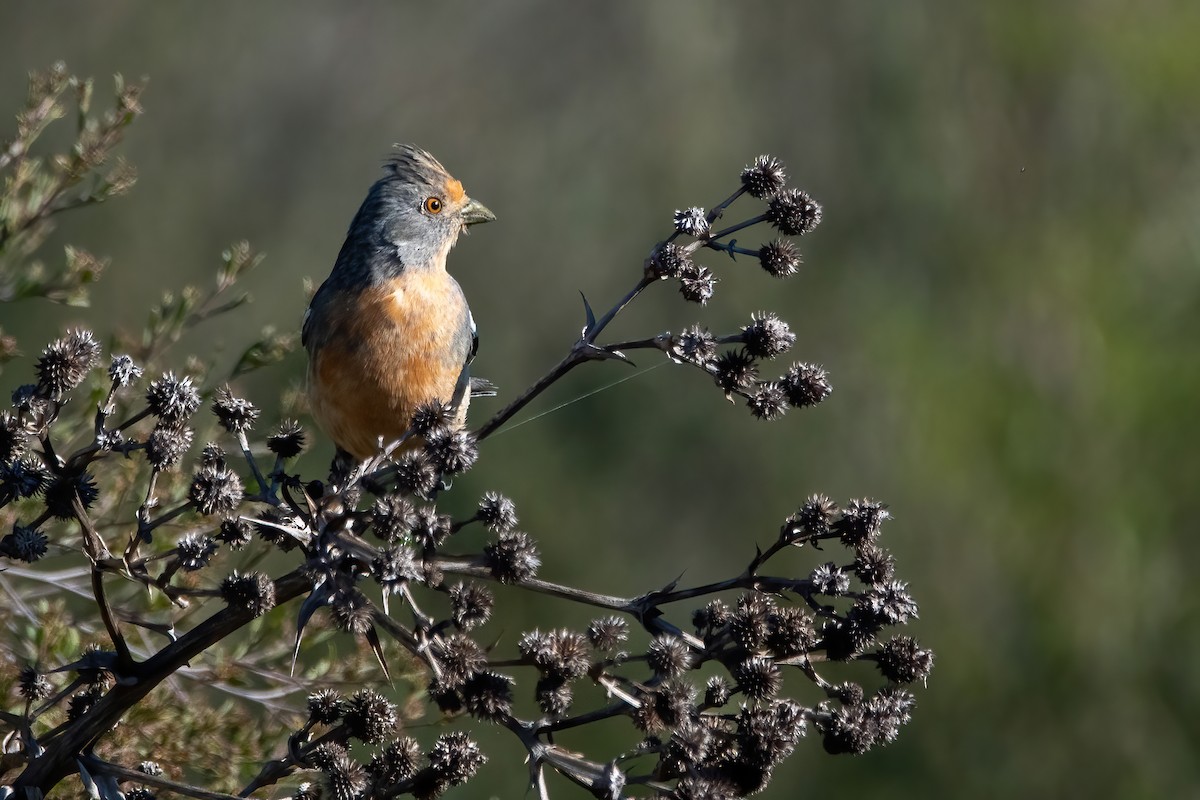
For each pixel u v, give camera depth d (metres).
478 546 14.94
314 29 17.98
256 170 17.22
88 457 4.59
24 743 4.66
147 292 15.42
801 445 15.55
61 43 16.55
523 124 18.17
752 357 5.19
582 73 18.23
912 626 14.38
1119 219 15.23
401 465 4.89
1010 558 14.45
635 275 17.05
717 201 16.91
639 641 15.02
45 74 7.61
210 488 4.63
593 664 4.61
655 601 4.75
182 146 16.84
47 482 4.59
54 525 7.15
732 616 4.75
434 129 18.02
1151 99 15.33
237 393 7.75
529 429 15.93
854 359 15.56
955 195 15.76
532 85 18.31
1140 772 13.98
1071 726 14.11
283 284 16.25
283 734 7.04
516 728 4.42
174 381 4.68
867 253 16.05
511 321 17.11
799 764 14.20
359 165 17.70
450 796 12.76
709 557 15.58
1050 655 14.23
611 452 15.89
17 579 7.44
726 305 16.53
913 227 15.93
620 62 18.17
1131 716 14.11
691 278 5.11
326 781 4.56
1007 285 15.19
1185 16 15.55
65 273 7.43
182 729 6.76
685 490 15.80
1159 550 14.41
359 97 17.97
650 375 16.17
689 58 17.47
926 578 14.48
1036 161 15.65
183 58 17.09
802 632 4.67
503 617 15.08
